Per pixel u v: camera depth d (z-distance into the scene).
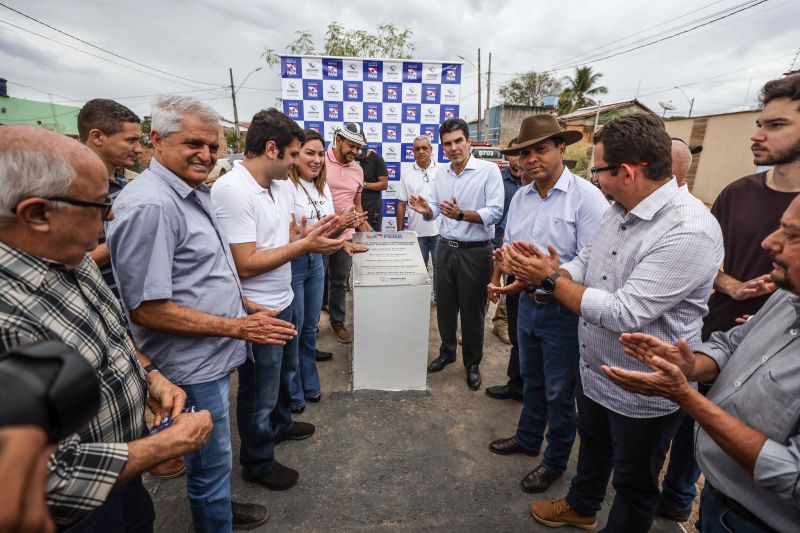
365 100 4.76
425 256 4.59
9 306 0.79
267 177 1.88
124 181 2.50
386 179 4.46
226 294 1.52
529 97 31.25
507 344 3.76
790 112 1.65
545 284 1.52
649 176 1.34
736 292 1.82
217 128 1.41
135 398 1.08
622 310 1.33
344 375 3.17
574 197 2.10
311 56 4.57
